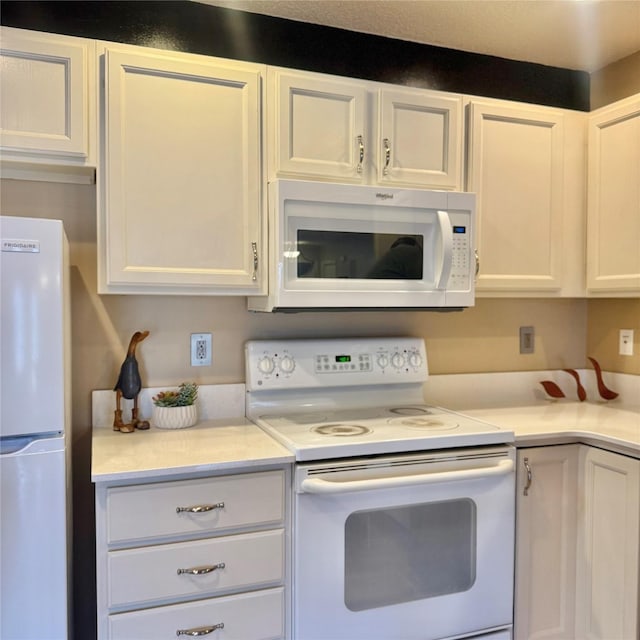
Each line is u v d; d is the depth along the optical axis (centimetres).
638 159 203
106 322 194
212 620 151
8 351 136
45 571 139
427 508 171
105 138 164
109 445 167
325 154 186
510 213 212
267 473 155
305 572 157
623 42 220
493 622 178
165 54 168
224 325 208
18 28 172
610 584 180
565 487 190
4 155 157
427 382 233
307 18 203
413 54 221
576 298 251
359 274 185
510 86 236
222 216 175
